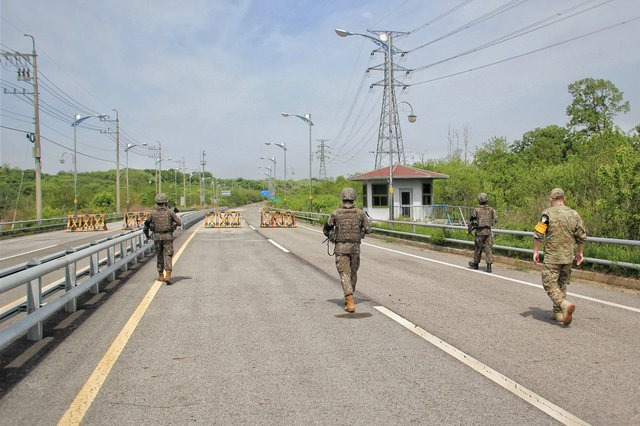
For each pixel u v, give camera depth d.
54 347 6.09
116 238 11.41
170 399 4.50
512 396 4.50
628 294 9.31
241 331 6.83
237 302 8.82
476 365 5.35
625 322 7.15
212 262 14.88
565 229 6.99
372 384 4.83
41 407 4.31
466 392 4.61
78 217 37.62
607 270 10.83
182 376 5.09
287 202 66.19
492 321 7.28
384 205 31.97
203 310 8.16
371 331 6.79
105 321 7.42
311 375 5.09
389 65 25.56
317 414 4.16
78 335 6.64
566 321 6.79
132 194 78.44
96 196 63.00
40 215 36.28
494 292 9.64
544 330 6.74
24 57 35.31
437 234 18.47
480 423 3.97
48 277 12.27
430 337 6.45
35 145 35.97
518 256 13.95
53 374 5.14
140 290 10.03
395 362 5.48
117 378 5.03
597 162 15.47
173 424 3.99
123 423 4.01
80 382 4.91
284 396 4.55
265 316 7.73
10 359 5.62
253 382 4.91
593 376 4.98
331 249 19.05
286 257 16.23
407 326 7.04
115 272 12.09
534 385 4.76
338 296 9.36
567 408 4.24
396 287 10.27
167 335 6.64
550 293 7.05
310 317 7.64
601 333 6.56
